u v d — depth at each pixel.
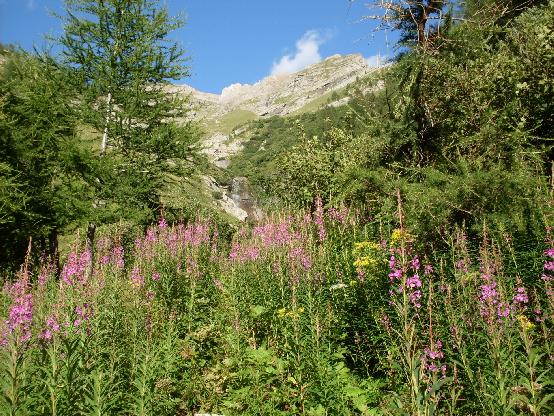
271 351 6.34
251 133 193.62
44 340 4.41
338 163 17.72
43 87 16.42
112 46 17.45
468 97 10.31
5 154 15.47
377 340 5.59
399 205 4.03
